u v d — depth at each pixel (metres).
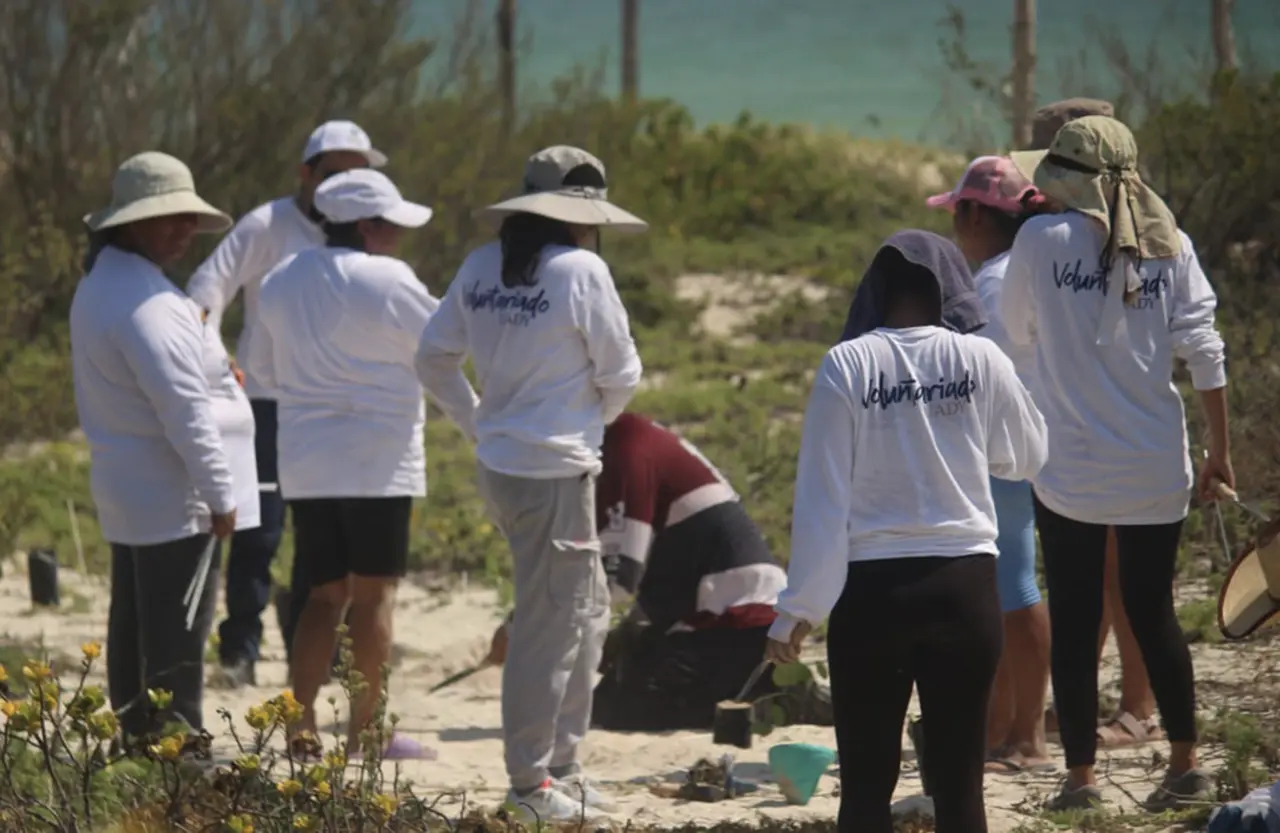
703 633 29.69
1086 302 22.11
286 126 68.38
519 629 24.09
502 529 24.38
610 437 28.33
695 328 67.75
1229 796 22.12
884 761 18.33
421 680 33.09
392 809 19.70
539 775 23.95
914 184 86.56
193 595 24.70
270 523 32.81
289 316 26.80
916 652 18.25
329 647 27.20
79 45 65.94
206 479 24.28
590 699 24.98
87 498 45.81
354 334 26.61
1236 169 51.50
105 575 40.44
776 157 87.50
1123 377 22.05
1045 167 22.62
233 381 26.11
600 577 24.41
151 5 67.06
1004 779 24.44
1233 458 33.22
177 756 20.12
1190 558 33.31
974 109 60.97
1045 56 180.88
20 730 19.44
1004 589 24.83
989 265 24.31
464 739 29.03
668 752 27.59
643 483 27.88
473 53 76.88
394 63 70.69
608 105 85.50
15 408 53.91
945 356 18.39
